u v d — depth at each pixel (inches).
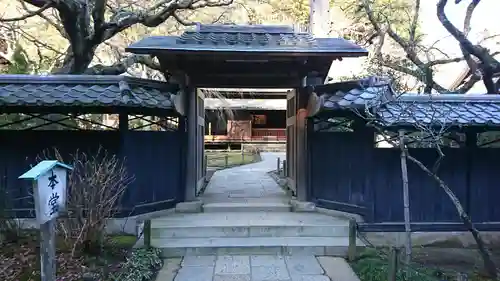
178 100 281.3
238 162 811.4
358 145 274.7
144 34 499.5
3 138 264.8
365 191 270.2
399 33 533.3
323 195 299.6
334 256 234.4
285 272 207.8
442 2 358.3
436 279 180.5
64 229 215.9
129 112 269.7
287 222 269.0
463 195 269.9
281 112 1190.3
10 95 241.1
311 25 527.8
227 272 207.6
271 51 263.1
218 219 279.1
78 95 245.6
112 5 465.4
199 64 298.5
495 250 261.3
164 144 297.4
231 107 1062.4
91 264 202.5
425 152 268.2
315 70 303.4
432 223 268.4
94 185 219.6
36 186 136.3
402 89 408.5
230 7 474.3
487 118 242.4
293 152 345.1
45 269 144.9
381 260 219.0
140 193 277.1
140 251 223.1
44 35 501.7
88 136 266.5
